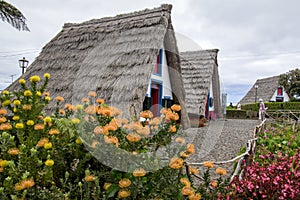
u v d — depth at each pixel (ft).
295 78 104.68
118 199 5.95
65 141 6.75
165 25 19.26
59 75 20.11
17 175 5.65
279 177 10.23
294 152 20.47
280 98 109.29
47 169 5.85
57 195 5.63
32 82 7.09
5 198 5.39
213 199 8.20
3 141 6.35
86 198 5.87
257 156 18.15
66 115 8.28
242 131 35.96
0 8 24.02
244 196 9.75
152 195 6.20
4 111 6.95
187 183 6.60
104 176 6.46
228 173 16.07
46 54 24.43
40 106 7.11
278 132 29.76
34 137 6.43
